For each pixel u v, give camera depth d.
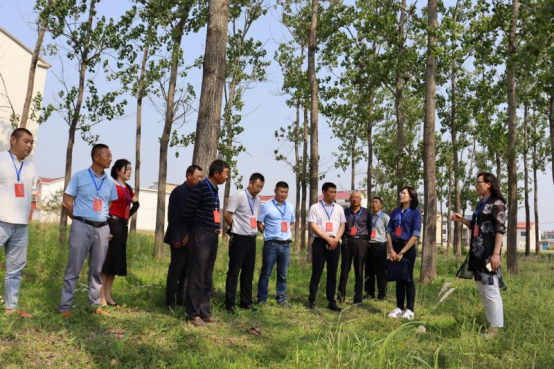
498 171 26.92
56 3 14.70
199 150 7.69
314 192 15.89
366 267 9.57
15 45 26.50
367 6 17.50
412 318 7.00
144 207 63.72
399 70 17.03
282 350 4.98
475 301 8.28
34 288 7.71
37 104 18.36
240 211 7.19
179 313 6.30
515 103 16.33
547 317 6.03
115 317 5.74
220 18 7.95
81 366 4.09
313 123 16.09
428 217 13.02
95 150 5.90
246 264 7.27
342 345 4.95
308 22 22.42
